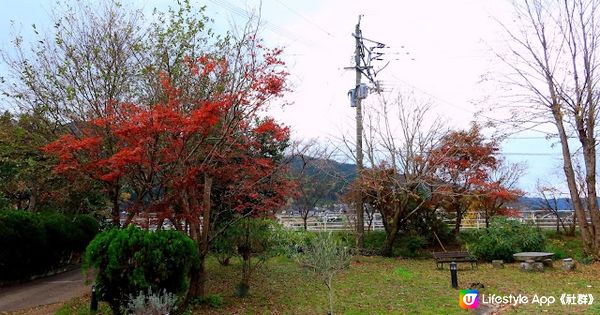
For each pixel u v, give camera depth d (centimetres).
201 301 887
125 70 1034
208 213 888
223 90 891
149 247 727
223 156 859
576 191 1656
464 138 1939
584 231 1631
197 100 895
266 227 1033
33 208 1627
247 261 1059
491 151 2012
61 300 1036
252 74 849
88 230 1702
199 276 897
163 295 720
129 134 750
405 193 1825
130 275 712
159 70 984
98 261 724
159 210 854
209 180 881
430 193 1828
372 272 1380
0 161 1293
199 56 972
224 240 1005
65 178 1178
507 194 1934
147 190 852
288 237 1019
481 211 2289
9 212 1261
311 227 2423
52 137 1028
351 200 2094
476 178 1945
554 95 1623
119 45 1040
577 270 1362
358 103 1909
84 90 1002
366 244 2012
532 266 1379
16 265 1238
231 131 856
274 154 1057
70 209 1855
